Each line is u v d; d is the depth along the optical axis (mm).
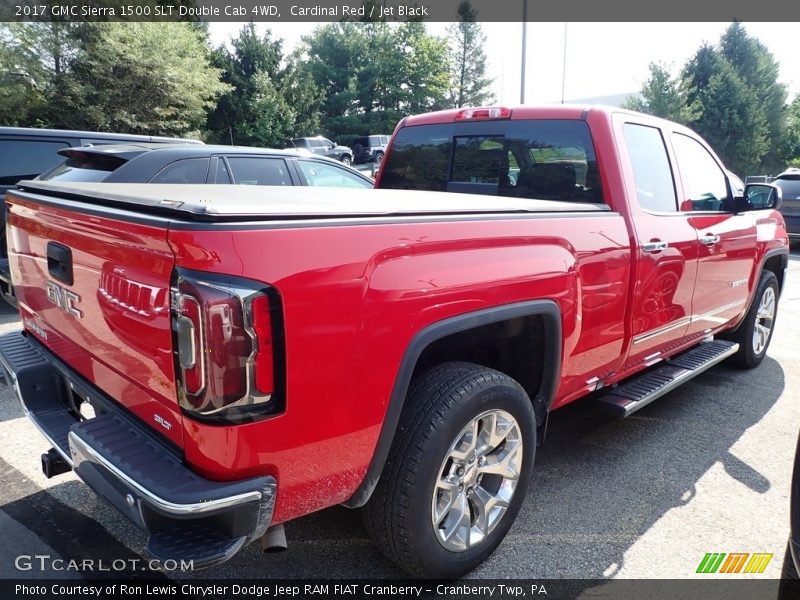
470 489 2422
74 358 2387
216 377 1633
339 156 32312
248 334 1641
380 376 1955
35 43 24094
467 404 2207
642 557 2627
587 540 2736
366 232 1901
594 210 2961
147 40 25969
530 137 3551
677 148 3818
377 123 49125
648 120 3598
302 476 1861
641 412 4242
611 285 2955
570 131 3359
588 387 3129
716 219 3982
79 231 2092
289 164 6465
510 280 2338
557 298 2578
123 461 1807
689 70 44094
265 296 1663
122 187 2725
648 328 3383
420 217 2109
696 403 4430
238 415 1668
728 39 47875
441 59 53500
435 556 2264
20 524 2756
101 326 2070
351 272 1841
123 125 26422
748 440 3811
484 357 2871
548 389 2723
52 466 2393
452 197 3000
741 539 2775
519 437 2520
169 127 27875
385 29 50844
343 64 49844
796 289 8828
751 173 43125
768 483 3287
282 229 1721
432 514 2213
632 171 3271
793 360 5562
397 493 2131
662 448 3676
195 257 1606
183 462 1808
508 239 2361
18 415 3918
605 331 3006
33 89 24203
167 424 1849
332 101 48375
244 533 1753
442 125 4039
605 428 3965
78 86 24656
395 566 2527
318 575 2463
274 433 1748
